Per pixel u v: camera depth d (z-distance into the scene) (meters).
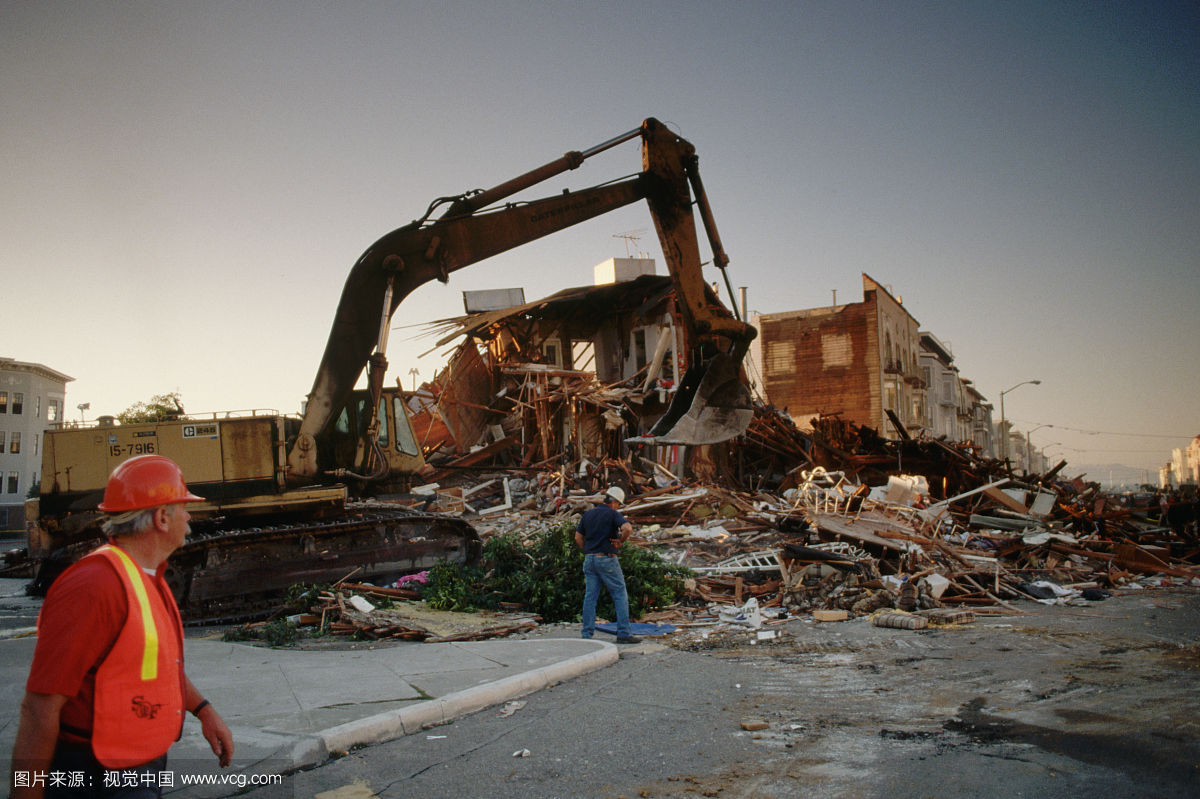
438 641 8.45
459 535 12.66
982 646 8.23
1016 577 13.12
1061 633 9.02
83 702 2.22
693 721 5.41
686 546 15.64
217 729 2.74
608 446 28.06
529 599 10.41
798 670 7.12
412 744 4.92
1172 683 6.36
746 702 5.94
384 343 12.84
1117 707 5.57
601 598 10.46
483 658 7.19
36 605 12.62
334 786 4.17
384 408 13.88
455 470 26.47
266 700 5.59
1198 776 4.15
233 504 12.17
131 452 12.52
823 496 19.39
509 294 34.84
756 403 27.73
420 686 6.01
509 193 13.80
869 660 7.58
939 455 25.22
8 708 5.29
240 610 10.85
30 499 12.66
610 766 4.50
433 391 29.62
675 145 14.76
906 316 56.44
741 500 20.23
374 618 9.30
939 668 7.12
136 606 2.32
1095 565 15.39
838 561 11.61
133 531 2.46
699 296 14.53
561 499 21.61
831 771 4.36
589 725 5.33
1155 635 8.84
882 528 13.68
